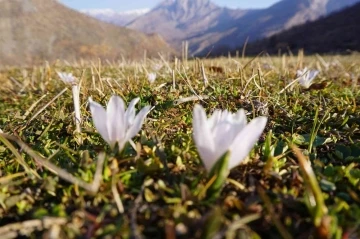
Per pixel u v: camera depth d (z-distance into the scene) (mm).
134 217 111
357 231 113
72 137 232
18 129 244
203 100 298
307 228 118
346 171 161
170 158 176
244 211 121
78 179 139
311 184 112
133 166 161
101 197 134
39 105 380
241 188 143
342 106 301
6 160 194
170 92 332
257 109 273
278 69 604
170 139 217
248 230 109
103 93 334
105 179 145
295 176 149
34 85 550
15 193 149
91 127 242
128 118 160
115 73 608
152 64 639
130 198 138
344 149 207
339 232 105
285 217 123
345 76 535
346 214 123
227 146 133
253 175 158
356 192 149
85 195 138
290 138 221
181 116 258
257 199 130
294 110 292
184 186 127
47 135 240
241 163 163
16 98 461
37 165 175
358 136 237
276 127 253
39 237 116
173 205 129
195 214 119
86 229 114
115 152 160
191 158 171
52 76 634
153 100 313
